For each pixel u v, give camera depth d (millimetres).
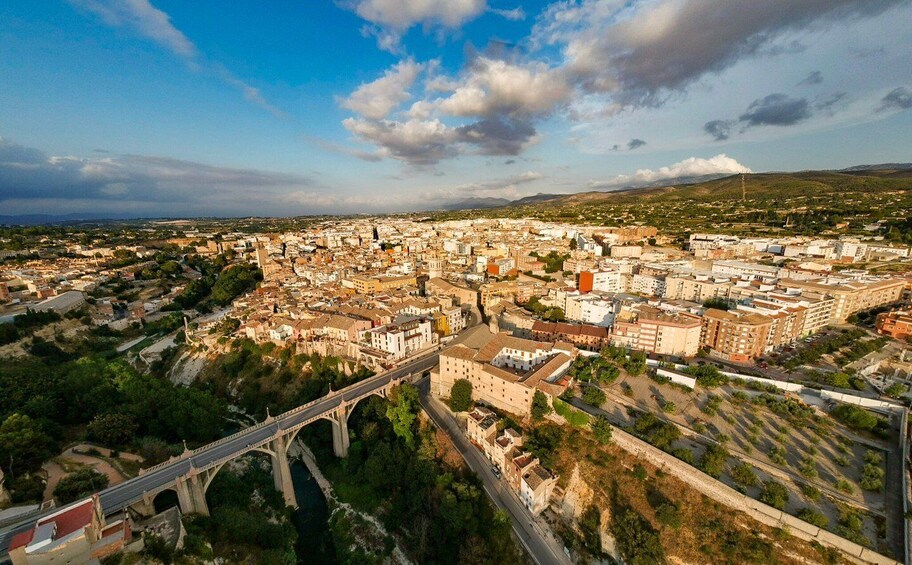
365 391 149375
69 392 141000
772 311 167000
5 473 98625
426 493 116625
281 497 124938
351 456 138000
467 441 130625
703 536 94500
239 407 178125
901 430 107312
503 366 159875
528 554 98188
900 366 140125
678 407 128000
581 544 101875
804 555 87062
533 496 104625
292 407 165000
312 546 116812
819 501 94250
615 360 155750
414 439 135125
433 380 157125
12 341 190750
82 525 72812
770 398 125625
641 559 92375
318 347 186375
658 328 164625
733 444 112312
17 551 66125
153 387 152125
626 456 113375
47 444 113125
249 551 99562
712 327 165750
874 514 90062
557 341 160750
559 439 121500
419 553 107062
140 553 78625
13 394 130500
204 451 114312
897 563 79625
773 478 101625
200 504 105812
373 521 120000
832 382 130625
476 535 100312
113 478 104188
